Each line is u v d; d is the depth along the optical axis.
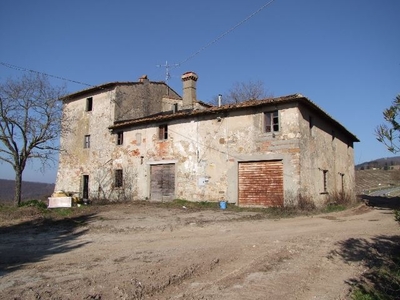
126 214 13.11
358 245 7.69
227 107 15.76
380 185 45.03
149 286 4.82
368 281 5.43
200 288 4.94
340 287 5.11
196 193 16.64
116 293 4.51
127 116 21.66
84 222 11.18
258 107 15.24
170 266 5.84
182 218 11.89
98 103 22.02
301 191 13.84
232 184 15.52
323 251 7.19
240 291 4.83
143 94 22.89
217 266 6.10
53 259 6.48
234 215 12.51
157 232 9.36
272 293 4.78
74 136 23.22
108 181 20.59
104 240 8.35
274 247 7.42
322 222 10.92
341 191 19.00
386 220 11.51
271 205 14.43
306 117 15.18
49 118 17.48
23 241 8.49
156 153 18.55
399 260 6.54
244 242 7.92
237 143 15.62
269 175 14.67
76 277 5.17
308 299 4.59
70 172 23.05
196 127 17.11
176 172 17.53
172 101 23.78
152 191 18.52
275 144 14.54
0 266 6.02
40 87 17.52
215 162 16.22
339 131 20.75
